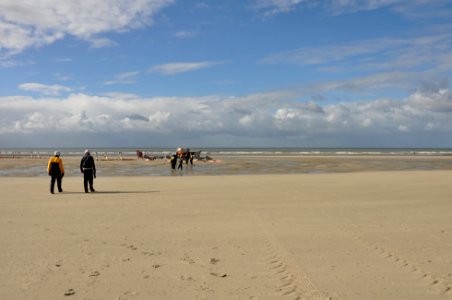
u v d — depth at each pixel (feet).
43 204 43.96
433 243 25.75
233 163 149.38
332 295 17.07
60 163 55.06
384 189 56.85
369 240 26.66
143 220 34.17
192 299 16.76
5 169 122.52
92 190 56.08
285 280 18.97
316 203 43.50
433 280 18.83
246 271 20.36
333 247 24.90
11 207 41.83
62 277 19.51
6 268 20.92
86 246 25.52
